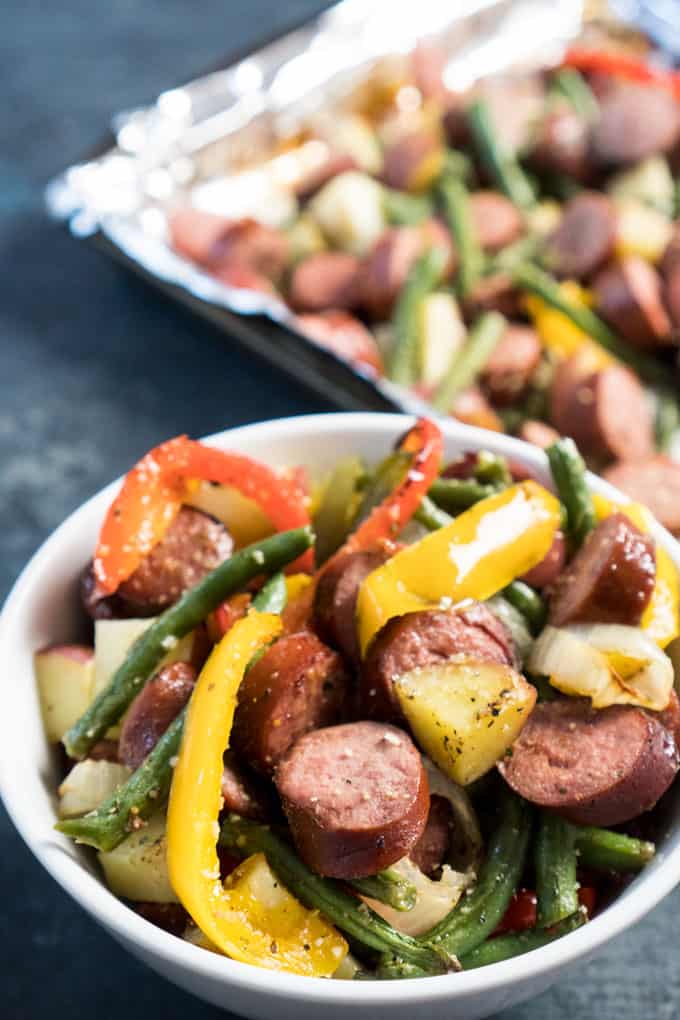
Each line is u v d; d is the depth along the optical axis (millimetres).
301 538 516
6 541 728
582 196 835
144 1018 562
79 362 812
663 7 987
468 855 498
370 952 486
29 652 533
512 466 557
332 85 928
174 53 1037
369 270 816
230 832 487
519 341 790
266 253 844
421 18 962
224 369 808
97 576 526
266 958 469
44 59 1031
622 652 498
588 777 487
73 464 764
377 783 474
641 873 486
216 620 518
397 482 548
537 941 484
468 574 504
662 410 781
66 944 581
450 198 853
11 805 493
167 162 870
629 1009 556
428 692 490
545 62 977
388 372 793
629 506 537
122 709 513
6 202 922
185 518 540
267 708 490
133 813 486
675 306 790
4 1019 563
